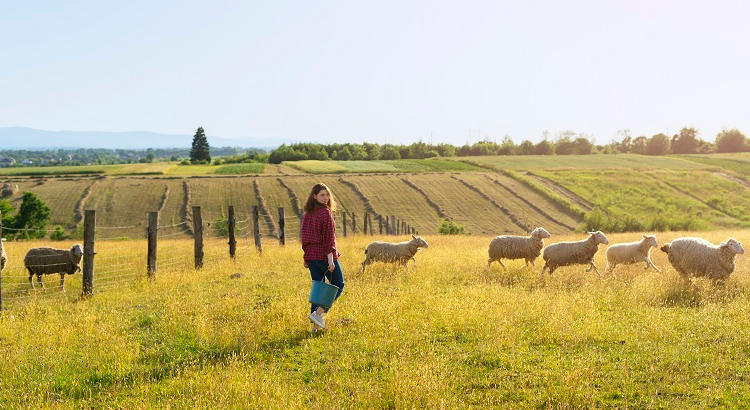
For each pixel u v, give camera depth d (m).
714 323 7.78
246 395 5.38
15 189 84.00
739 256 15.41
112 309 9.54
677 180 97.06
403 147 182.12
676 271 12.30
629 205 82.69
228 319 8.59
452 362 6.49
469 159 131.38
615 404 5.27
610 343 7.15
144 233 67.88
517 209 80.19
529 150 190.75
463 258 15.91
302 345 7.18
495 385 5.80
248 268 14.41
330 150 176.88
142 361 6.76
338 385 5.72
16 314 9.45
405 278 12.46
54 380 6.03
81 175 99.94
